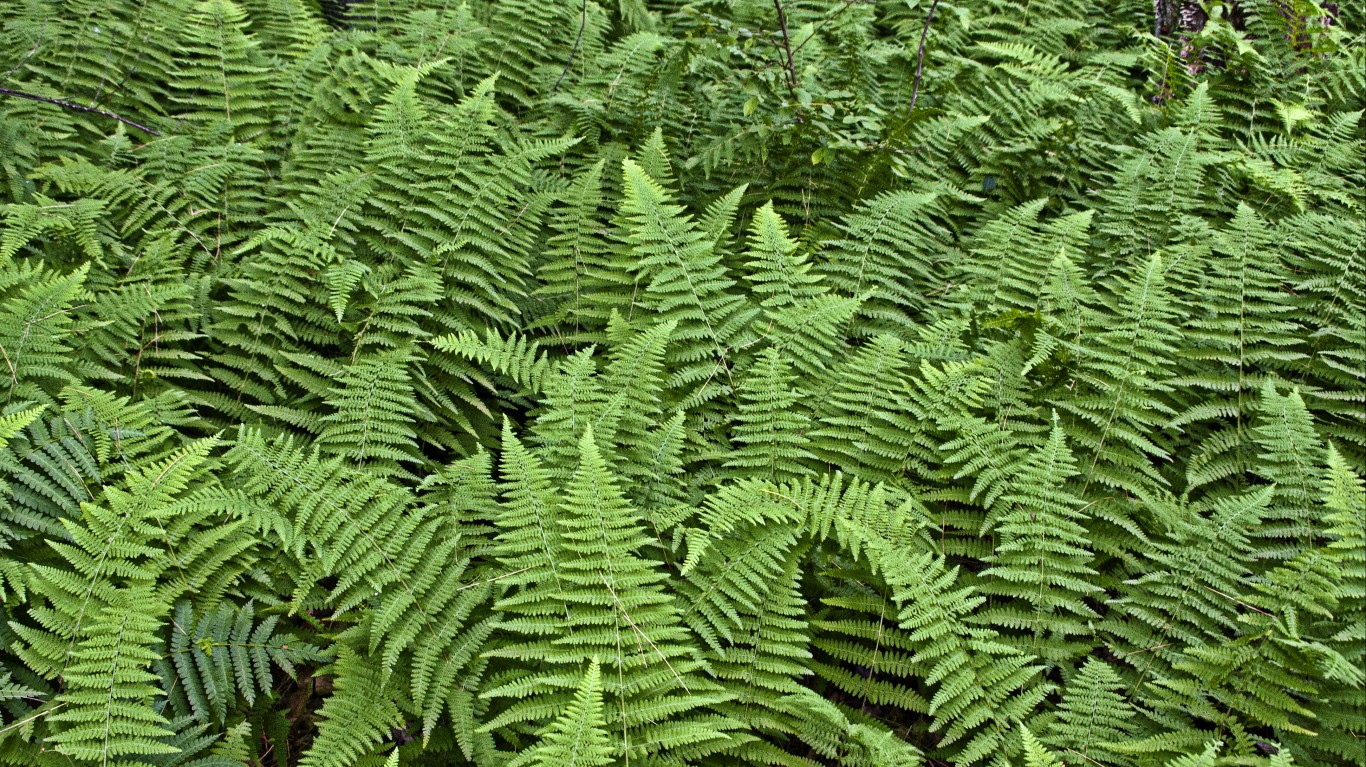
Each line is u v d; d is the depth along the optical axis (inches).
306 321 157.1
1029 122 206.7
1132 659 130.7
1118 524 142.6
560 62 220.8
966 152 208.1
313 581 127.0
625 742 113.0
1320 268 166.2
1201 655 123.4
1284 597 123.0
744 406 149.3
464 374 155.0
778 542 132.6
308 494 130.4
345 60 194.5
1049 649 132.3
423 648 122.5
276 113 195.0
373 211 167.5
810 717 125.3
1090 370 154.5
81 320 141.2
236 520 129.3
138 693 108.3
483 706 121.3
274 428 147.2
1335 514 123.2
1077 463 149.0
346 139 183.8
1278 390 155.1
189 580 123.5
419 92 196.4
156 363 147.0
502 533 134.5
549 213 185.3
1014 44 239.9
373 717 117.6
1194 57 229.9
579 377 145.1
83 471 124.7
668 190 182.4
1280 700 117.6
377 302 153.9
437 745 121.3
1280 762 104.9
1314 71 222.4
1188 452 158.4
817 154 179.6
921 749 130.9
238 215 171.8
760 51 211.2
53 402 129.5
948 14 230.8
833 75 215.9
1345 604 123.0
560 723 106.7
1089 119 214.2
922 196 180.4
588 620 120.2
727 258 182.2
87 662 109.9
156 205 167.6
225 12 197.6
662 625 123.3
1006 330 162.6
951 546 142.5
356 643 125.8
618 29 241.6
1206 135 201.8
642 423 148.6
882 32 263.4
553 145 173.0
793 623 128.0
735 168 195.5
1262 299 165.5
